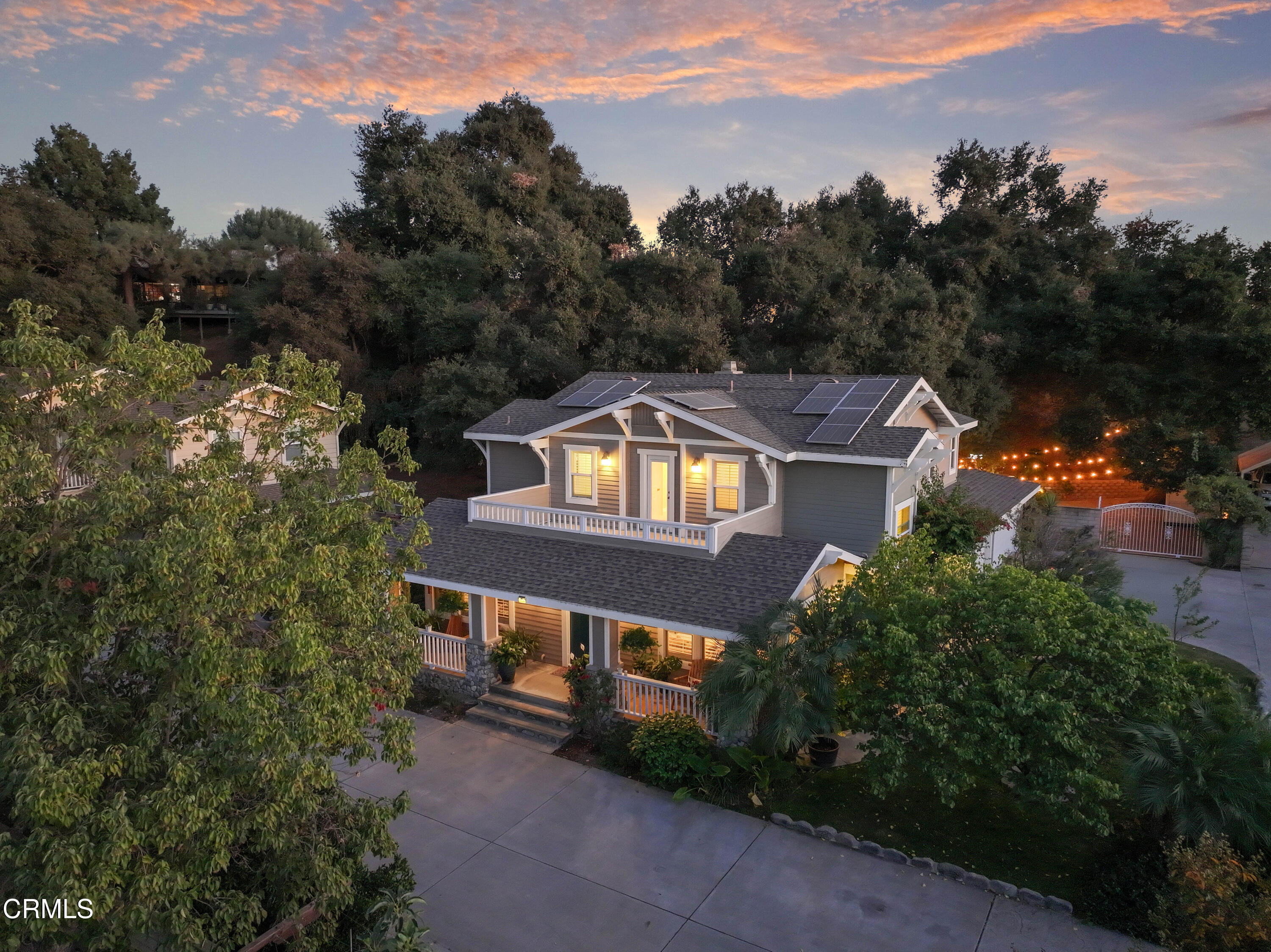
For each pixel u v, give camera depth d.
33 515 7.78
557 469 21.22
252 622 8.77
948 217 52.28
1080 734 10.44
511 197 47.97
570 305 36.72
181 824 6.72
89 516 7.83
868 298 37.44
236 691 7.20
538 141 54.59
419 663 10.57
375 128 48.34
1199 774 9.59
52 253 41.91
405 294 39.66
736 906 10.45
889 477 17.77
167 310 54.88
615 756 14.30
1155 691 10.43
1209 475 30.83
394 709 10.20
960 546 20.42
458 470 36.16
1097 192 51.22
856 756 14.37
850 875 11.08
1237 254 37.88
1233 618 22.20
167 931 7.39
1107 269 45.12
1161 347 36.84
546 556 17.59
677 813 12.80
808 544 16.33
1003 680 10.40
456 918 10.24
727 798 13.09
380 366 42.16
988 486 26.92
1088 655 10.23
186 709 7.63
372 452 11.02
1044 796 10.23
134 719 7.85
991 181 53.22
